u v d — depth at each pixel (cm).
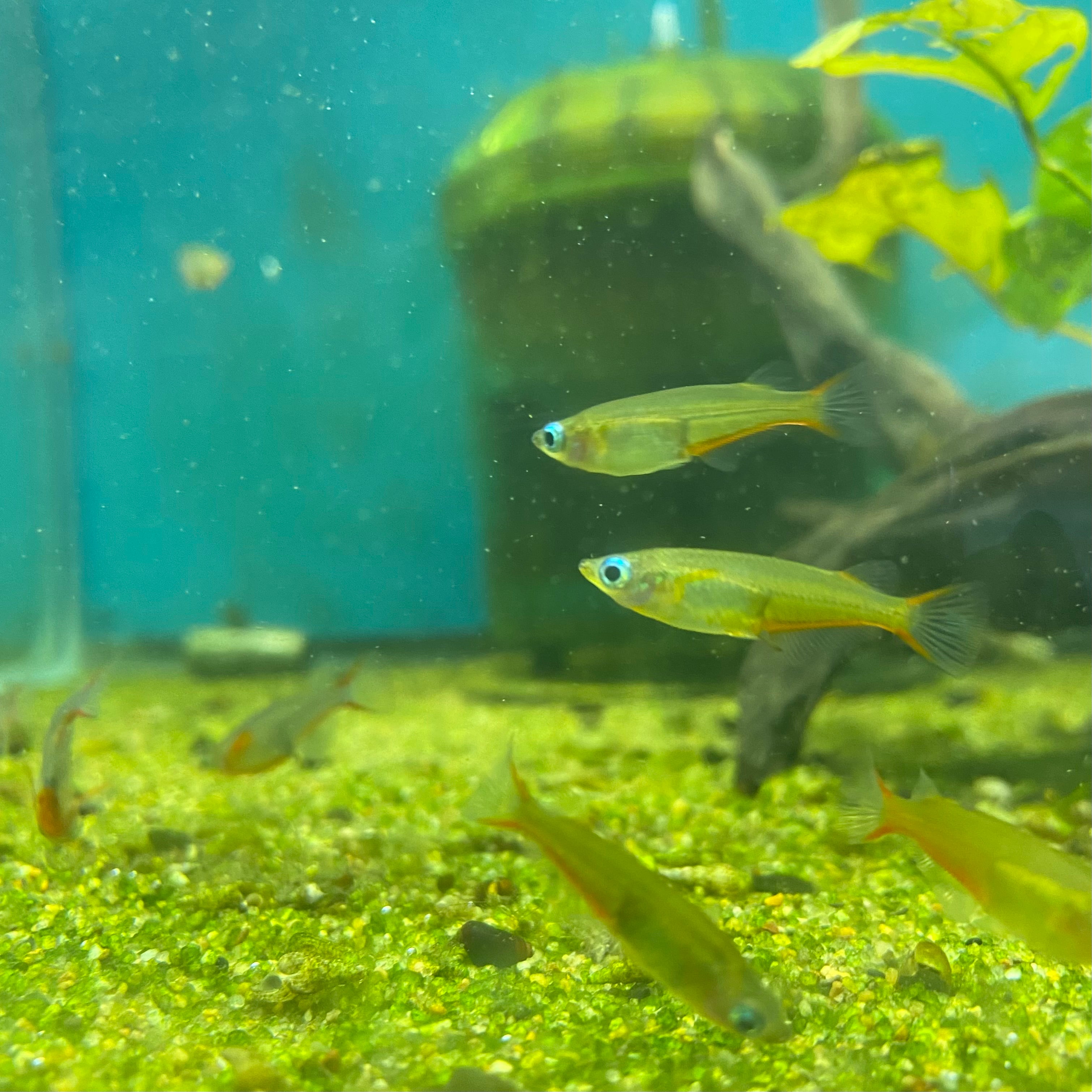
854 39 14
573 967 10
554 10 29
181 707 28
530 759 20
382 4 29
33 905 11
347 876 12
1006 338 30
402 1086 8
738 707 17
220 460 41
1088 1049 8
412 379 38
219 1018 9
